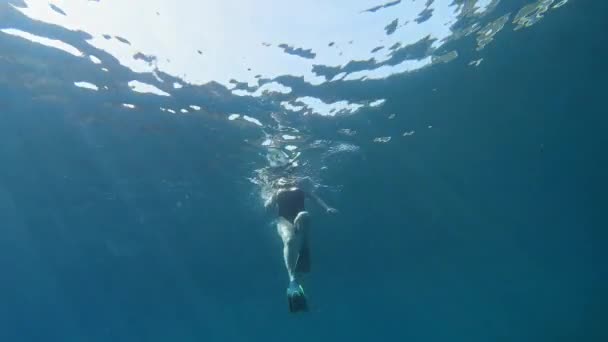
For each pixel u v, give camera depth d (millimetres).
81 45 10289
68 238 22141
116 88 11930
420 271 41750
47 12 9289
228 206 20656
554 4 11805
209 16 9570
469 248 37281
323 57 11469
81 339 51031
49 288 29688
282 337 72375
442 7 10625
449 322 89062
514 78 15219
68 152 14953
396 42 11555
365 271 37438
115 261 26109
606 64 15688
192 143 15180
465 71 14023
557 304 84000
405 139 17672
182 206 20234
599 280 62688
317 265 32812
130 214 20391
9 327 39469
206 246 25438
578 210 32594
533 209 30516
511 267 48250
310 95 13039
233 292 36875
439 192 24156
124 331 48781
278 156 16422
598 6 12250
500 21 11891
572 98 17750
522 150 21734
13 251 22922
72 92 11969
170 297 36469
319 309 51688
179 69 11289
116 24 9656
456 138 18766
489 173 23312
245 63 11250
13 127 13258
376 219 25875
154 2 9078
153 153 15680
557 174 25641
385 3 10023
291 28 10266
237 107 13172
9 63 10742
